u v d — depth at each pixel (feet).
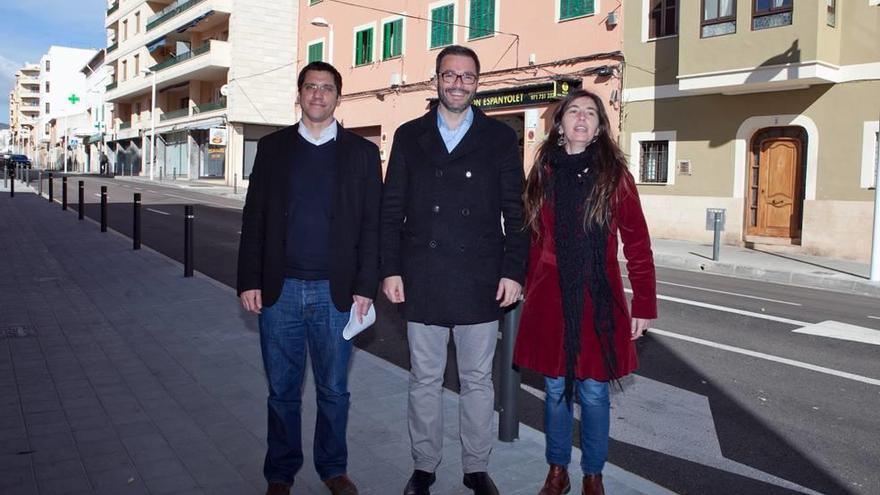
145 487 12.05
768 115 53.31
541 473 12.96
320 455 11.94
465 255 11.57
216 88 141.59
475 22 77.00
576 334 11.32
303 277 11.60
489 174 11.69
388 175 12.11
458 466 13.23
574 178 11.48
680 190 58.70
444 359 12.07
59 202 80.38
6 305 26.45
